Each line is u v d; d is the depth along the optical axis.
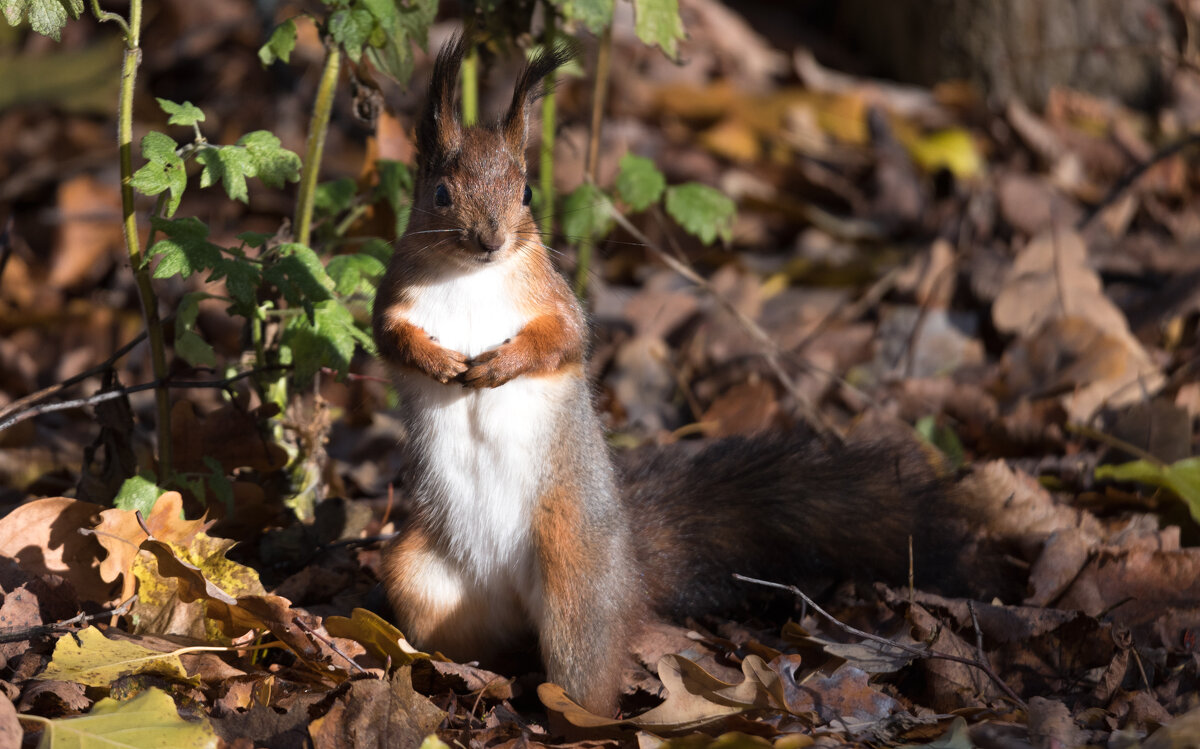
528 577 8.00
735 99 20.31
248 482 9.35
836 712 7.16
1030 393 12.41
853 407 13.10
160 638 7.33
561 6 10.33
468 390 7.79
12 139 20.44
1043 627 8.08
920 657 7.59
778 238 17.95
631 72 20.84
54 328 16.00
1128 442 11.02
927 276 14.92
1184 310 13.48
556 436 7.81
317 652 7.36
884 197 18.31
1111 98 18.97
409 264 7.93
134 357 14.81
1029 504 10.04
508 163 7.95
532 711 7.85
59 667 6.73
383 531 10.38
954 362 13.56
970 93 19.89
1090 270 13.63
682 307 15.27
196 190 18.58
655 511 9.29
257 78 21.05
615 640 7.81
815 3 24.08
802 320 14.87
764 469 9.56
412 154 10.48
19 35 22.69
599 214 11.58
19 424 11.84
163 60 21.64
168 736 6.20
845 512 9.33
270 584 9.23
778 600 9.23
